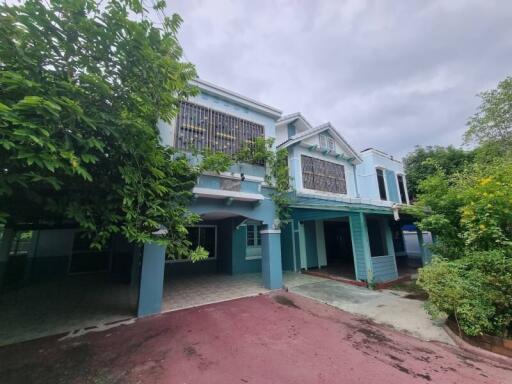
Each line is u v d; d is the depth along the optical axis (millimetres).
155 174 3732
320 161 11398
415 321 4668
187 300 6086
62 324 4598
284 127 12000
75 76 2881
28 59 2432
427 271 4348
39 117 2393
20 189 2875
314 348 3672
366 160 13672
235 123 7359
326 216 8430
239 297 6355
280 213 7859
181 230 4145
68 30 2686
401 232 14906
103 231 3387
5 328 4410
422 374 2994
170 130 5988
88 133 2947
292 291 6922
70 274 10078
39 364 3221
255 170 7422
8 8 2389
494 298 3584
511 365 3182
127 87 3205
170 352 3547
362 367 3154
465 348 3617
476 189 4633
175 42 3461
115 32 2812
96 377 2939
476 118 11797
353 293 6668
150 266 5148
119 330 4320
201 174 5965
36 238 9727
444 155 16969
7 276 8273
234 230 9820
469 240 4262
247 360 3328
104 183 3303
